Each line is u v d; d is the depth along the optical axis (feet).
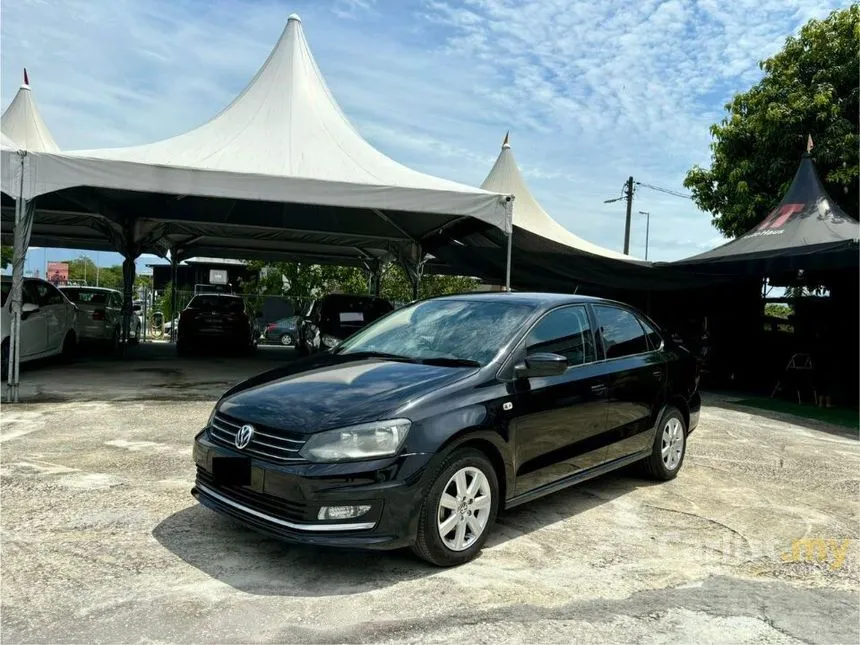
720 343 46.06
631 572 12.33
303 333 57.00
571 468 14.84
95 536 12.93
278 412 11.85
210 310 53.06
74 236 64.49
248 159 32.73
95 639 9.20
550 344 14.98
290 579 11.35
